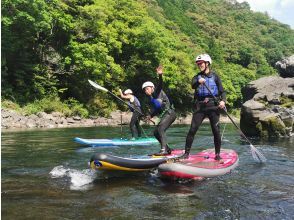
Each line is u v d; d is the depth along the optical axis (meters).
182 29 63.53
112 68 27.98
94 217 3.73
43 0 22.95
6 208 3.99
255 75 68.06
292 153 8.23
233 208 4.09
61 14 25.30
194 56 48.22
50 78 25.70
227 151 7.18
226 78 52.19
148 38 32.56
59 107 24.17
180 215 3.83
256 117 11.88
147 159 5.89
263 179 5.57
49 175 5.69
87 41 27.77
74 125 22.12
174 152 6.79
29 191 4.72
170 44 41.00
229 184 5.24
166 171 5.44
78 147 9.37
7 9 21.72
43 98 24.56
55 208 4.01
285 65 16.83
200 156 6.56
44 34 25.98
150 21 38.28
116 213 3.87
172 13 65.25
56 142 10.59
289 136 11.95
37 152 8.27
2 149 8.80
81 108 25.81
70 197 4.46
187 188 5.00
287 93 13.85
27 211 3.90
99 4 30.09
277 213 3.93
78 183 5.22
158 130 6.54
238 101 57.31
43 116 21.78
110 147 9.50
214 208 4.09
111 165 5.46
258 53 77.75
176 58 37.31
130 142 10.26
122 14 33.34
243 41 79.06
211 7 100.69
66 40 26.97
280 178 5.63
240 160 7.33
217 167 5.78
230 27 93.06
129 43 32.53
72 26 25.88
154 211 3.96
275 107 12.66
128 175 5.77
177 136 12.72
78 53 25.41
